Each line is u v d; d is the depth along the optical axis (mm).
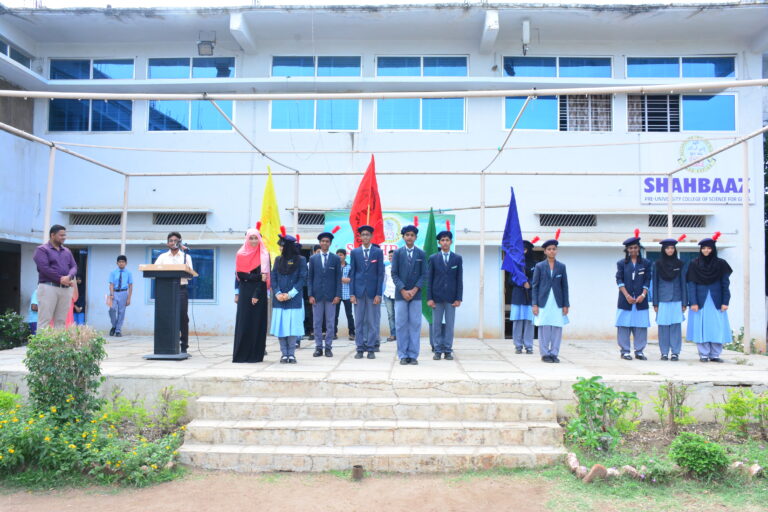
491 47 12867
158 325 7746
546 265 7922
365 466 5203
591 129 12977
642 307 8367
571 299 12688
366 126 13164
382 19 12469
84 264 13281
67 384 5570
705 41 12961
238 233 13008
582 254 12750
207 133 13203
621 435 5695
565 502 4520
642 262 8484
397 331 7492
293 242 7391
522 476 5043
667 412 5910
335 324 8781
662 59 13109
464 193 12953
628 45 13078
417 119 13195
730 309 12414
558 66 13164
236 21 12250
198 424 5645
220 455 5270
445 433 5488
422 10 12148
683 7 11820
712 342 8094
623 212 12570
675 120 12922
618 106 12953
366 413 5773
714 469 4820
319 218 13047
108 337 11984
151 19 12516
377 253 8039
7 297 14008
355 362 7613
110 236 13086
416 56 13273
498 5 11977
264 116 13234
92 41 13391
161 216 13156
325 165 13125
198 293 12961
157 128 13359
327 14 12297
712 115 12922
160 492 4797
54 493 4797
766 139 16000
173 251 8594
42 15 12242
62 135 13234
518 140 12945
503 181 12984
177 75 13469
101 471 4996
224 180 13148
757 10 11773
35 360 5484
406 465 5191
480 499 4613
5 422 5125
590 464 5156
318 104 13250
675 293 8281
